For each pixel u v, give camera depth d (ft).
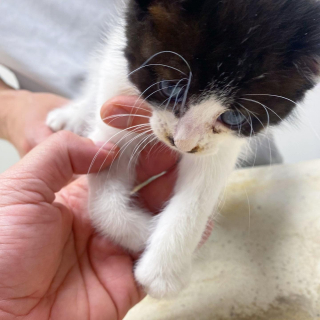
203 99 0.35
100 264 0.45
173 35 0.34
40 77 0.74
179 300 0.46
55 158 0.41
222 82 0.34
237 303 0.45
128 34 0.40
